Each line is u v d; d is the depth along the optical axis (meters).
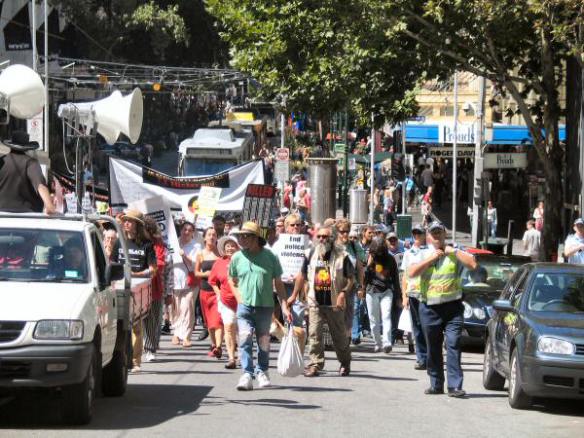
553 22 27.72
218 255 21.56
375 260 23.91
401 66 32.78
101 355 14.32
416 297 20.78
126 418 14.25
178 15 71.06
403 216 45.88
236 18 43.78
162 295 20.92
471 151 63.22
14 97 19.69
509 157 43.34
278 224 26.34
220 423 14.02
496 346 17.67
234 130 62.31
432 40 31.30
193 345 24.20
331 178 50.38
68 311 13.10
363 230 26.81
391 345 23.97
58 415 14.45
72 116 22.09
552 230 32.66
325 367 21.02
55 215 15.20
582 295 16.86
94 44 67.31
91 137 22.17
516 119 63.56
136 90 22.22
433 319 17.25
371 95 33.16
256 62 39.97
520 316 16.45
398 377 19.67
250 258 16.89
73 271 14.27
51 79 52.94
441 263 17.22
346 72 32.94
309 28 34.41
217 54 77.50
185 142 57.00
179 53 75.94
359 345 26.05
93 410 14.87
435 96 66.12
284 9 34.53
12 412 14.64
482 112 43.34
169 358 21.56
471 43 31.55
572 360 15.14
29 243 14.47
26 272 14.16
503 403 16.67
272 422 14.23
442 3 29.59
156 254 20.53
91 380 13.63
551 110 32.59
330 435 13.44
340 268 19.31
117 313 16.02
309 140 88.00
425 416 15.17
